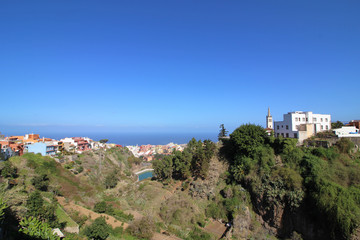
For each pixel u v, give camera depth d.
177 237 41.28
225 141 67.06
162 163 64.62
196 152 61.06
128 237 38.66
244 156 55.69
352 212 34.19
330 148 48.97
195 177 58.88
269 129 79.00
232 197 51.38
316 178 41.03
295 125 64.88
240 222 45.25
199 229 44.88
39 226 22.95
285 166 47.72
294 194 42.12
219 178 57.53
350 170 42.00
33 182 47.28
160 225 45.12
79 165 74.88
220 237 42.91
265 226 46.19
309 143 55.28
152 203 53.62
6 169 46.88
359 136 51.91
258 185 48.19
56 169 62.50
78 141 117.81
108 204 50.03
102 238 35.84
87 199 52.19
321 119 69.00
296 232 41.53
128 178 83.19
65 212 40.16
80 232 35.88
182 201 51.62
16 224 26.02
